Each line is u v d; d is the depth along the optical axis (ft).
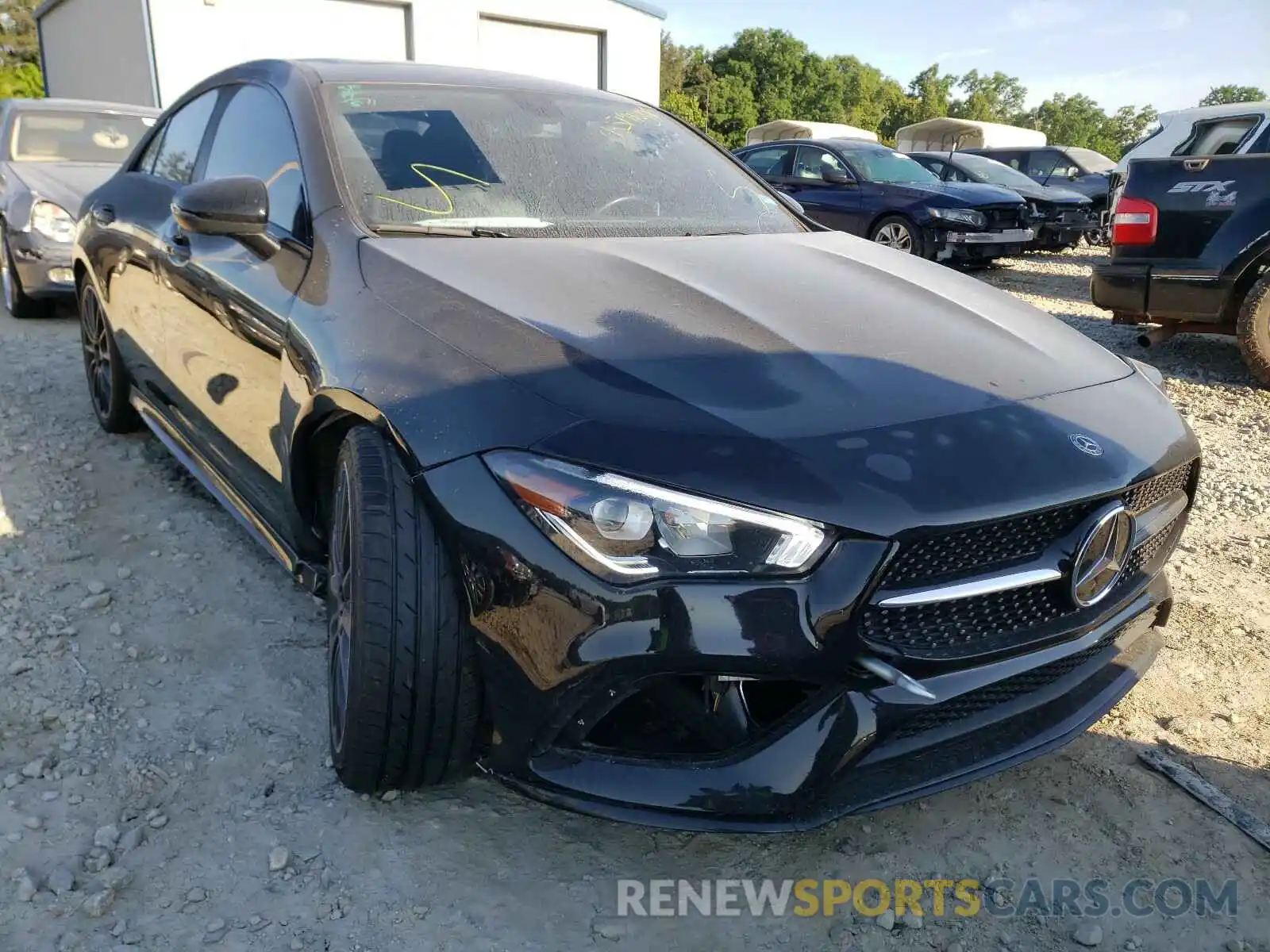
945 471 5.70
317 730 7.80
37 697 8.00
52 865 6.35
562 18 61.05
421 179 8.72
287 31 52.16
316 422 7.19
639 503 5.34
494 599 5.73
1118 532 6.30
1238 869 6.75
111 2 52.03
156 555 10.60
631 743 5.89
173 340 10.57
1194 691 8.82
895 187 36.09
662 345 6.38
